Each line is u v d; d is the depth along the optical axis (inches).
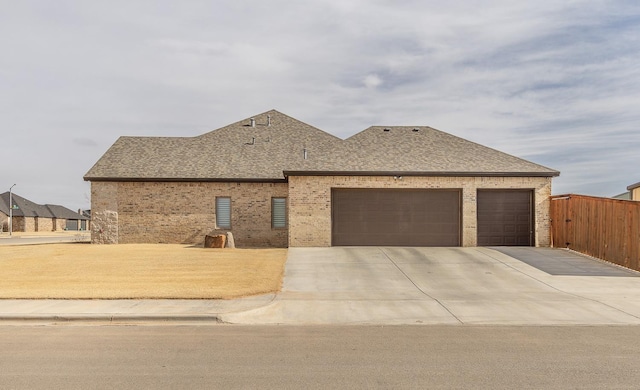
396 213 914.1
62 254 806.5
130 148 1149.1
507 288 573.3
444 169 937.5
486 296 526.3
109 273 631.2
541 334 365.7
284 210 1024.2
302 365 280.4
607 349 319.9
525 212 918.4
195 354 303.9
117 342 335.3
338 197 914.7
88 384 247.0
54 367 276.2
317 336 356.8
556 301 499.2
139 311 423.2
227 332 369.1
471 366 279.1
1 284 554.9
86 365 279.9
